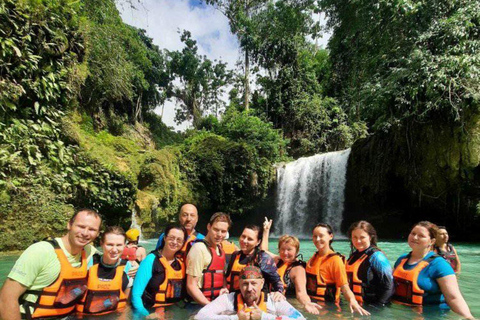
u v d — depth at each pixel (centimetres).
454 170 1197
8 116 889
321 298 401
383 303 383
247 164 1902
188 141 2031
